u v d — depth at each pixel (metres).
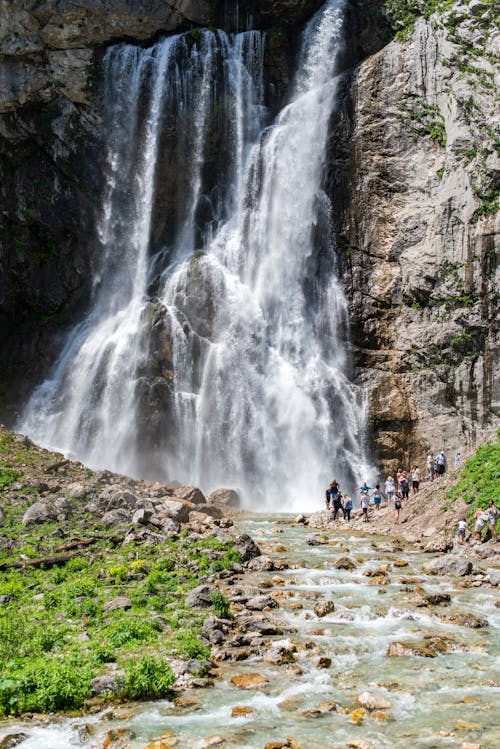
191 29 43.59
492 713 9.05
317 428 38.03
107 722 8.85
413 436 37.59
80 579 14.89
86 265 42.81
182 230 43.38
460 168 38.69
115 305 42.06
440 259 38.41
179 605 13.20
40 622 12.18
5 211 42.84
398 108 40.94
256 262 41.69
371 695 9.48
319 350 39.69
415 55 41.06
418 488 27.97
